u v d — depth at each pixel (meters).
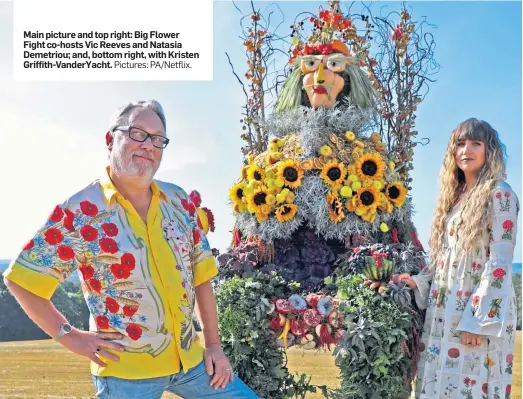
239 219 3.55
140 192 2.26
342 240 3.43
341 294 2.99
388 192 3.42
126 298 2.10
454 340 2.77
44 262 2.08
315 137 3.41
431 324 2.88
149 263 2.15
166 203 2.32
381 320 2.87
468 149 2.86
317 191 3.34
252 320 2.97
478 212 2.73
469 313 2.70
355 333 2.87
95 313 2.12
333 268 3.39
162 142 2.25
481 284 2.68
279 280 3.12
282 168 3.37
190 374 2.28
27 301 2.07
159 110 2.32
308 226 3.45
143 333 2.12
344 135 3.49
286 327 2.96
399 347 2.90
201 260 2.45
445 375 2.77
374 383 2.89
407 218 3.59
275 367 3.04
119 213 2.16
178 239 2.26
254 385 3.01
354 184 3.32
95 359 2.09
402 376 2.98
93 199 2.15
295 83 3.71
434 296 2.90
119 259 2.10
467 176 2.93
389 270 3.04
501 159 2.83
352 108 3.56
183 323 2.22
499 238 2.69
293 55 3.78
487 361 2.72
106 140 2.29
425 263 3.26
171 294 2.18
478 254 2.76
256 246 3.41
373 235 3.45
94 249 2.10
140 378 2.10
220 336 3.02
